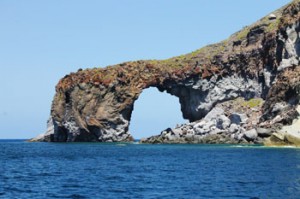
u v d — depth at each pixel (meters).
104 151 147.75
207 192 52.72
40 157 123.62
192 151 137.12
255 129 167.12
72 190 55.69
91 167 89.94
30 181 65.12
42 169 85.88
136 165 93.81
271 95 178.88
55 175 73.88
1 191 54.75
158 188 56.72
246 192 51.78
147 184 60.81
